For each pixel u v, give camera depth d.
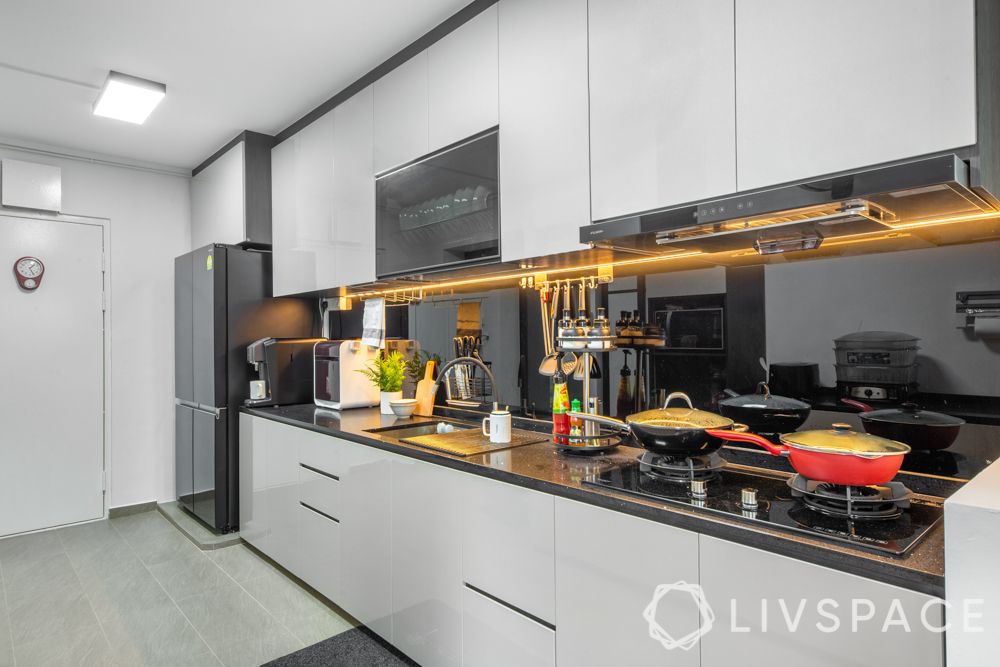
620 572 1.38
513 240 2.06
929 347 1.49
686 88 1.55
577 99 1.83
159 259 4.26
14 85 2.95
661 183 1.60
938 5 1.14
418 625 2.04
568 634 1.50
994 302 1.38
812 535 1.10
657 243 1.67
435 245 2.43
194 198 4.32
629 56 1.68
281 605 2.64
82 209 3.94
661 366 2.07
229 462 3.52
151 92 2.91
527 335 2.57
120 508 4.05
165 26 2.40
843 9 1.27
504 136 2.09
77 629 2.44
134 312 4.15
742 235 1.54
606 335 2.05
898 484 1.33
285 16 2.34
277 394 3.51
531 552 1.61
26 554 3.33
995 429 1.39
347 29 2.44
